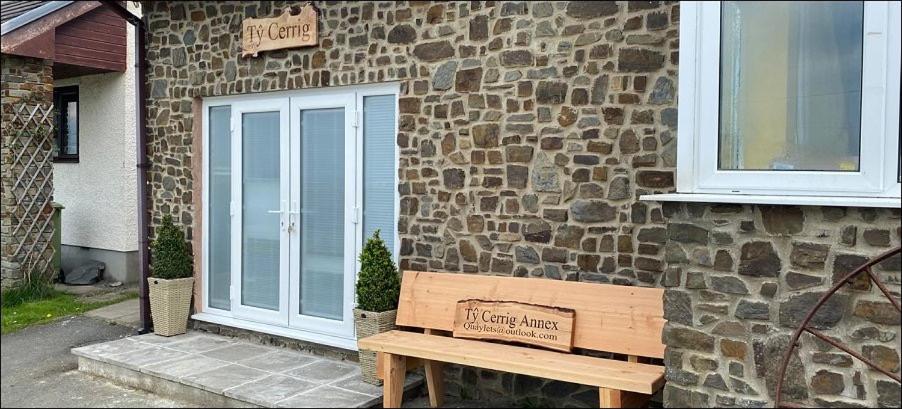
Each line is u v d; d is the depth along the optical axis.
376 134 5.58
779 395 3.40
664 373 3.92
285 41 5.91
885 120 3.30
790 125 3.53
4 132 7.92
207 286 6.71
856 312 3.38
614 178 4.55
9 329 6.79
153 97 6.86
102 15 8.62
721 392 3.67
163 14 6.74
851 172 3.38
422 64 5.25
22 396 5.10
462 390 5.11
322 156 5.89
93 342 6.41
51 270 8.38
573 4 4.66
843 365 3.41
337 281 5.83
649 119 4.43
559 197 4.73
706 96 3.67
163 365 5.36
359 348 4.71
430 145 5.24
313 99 5.89
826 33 3.45
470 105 5.05
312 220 5.97
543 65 4.77
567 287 4.54
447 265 5.18
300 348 5.89
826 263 3.43
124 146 8.87
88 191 9.29
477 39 5.01
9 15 8.73
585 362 4.16
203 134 6.65
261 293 6.35
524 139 4.85
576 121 4.66
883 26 3.29
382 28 5.43
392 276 5.15
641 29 4.44
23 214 8.05
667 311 3.81
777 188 3.53
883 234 3.31
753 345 3.59
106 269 9.10
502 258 4.95
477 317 4.72
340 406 4.52
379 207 5.58
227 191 6.55
